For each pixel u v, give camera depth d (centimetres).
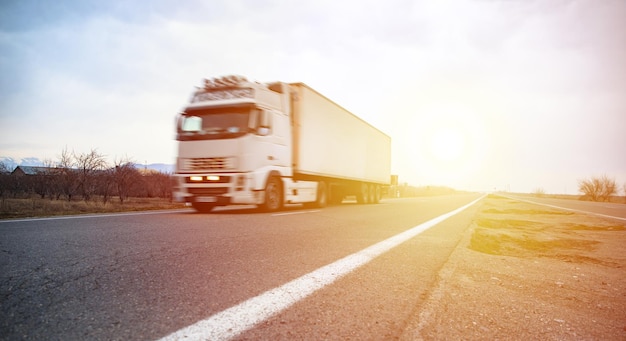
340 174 1529
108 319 194
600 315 241
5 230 543
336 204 1691
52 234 503
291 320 201
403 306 233
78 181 1519
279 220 788
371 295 255
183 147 981
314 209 1266
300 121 1188
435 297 255
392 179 2814
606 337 200
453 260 396
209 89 1016
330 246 462
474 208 1680
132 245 424
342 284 282
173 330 181
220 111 975
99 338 170
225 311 212
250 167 950
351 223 777
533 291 295
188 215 879
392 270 337
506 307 245
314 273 314
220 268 323
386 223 802
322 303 233
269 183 1044
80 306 214
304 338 178
